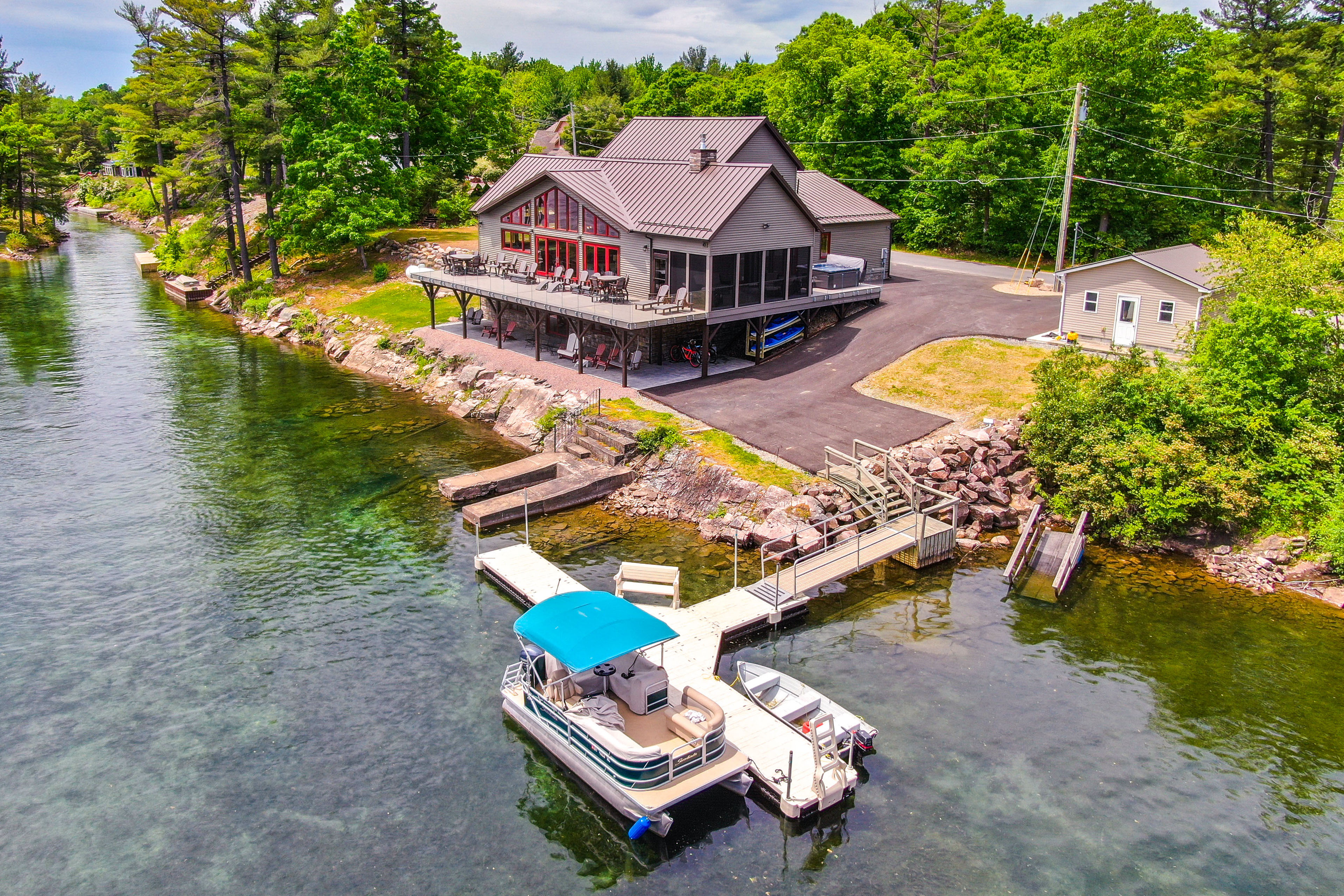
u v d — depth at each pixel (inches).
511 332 1899.6
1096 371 1375.5
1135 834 672.4
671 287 1587.1
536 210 1834.4
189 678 864.3
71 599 1002.7
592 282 1636.3
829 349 1649.9
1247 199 2367.1
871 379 1492.4
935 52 3198.8
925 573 1080.2
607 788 701.3
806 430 1318.9
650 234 1573.6
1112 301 1504.7
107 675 867.4
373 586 1039.6
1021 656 903.1
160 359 2014.0
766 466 1215.6
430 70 2910.9
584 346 1701.5
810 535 1087.0
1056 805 700.7
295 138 2425.0
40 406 1659.7
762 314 1609.3
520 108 5088.6
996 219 2506.2
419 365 1820.9
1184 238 2395.4
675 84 4183.1
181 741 776.3
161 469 1371.8
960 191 2500.0
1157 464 1133.7
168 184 3870.6
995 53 2925.7
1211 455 1161.4
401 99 2861.7
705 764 716.7
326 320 2196.1
